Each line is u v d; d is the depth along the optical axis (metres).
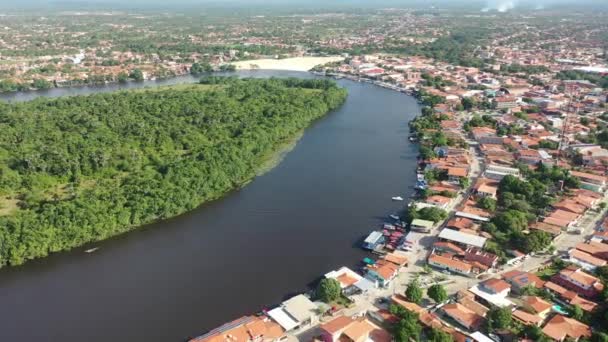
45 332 151.75
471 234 197.62
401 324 141.25
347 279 169.62
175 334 150.12
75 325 154.88
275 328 147.00
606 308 151.88
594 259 178.88
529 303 154.25
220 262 190.12
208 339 141.12
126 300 167.25
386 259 182.00
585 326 143.38
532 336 139.00
